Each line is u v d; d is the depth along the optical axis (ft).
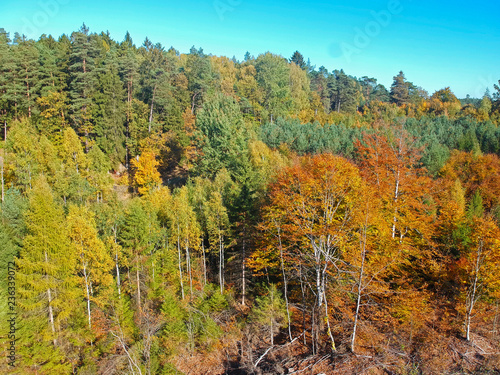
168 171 195.72
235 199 93.45
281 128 190.08
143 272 92.53
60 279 71.36
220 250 95.55
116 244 86.38
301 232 59.36
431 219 70.03
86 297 80.23
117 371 62.03
